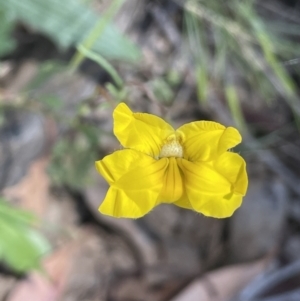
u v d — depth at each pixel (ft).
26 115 0.55
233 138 0.33
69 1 0.52
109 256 0.59
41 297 0.55
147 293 0.57
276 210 0.60
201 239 0.60
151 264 0.59
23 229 0.51
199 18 0.60
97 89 0.47
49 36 0.55
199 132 0.34
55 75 0.56
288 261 0.58
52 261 0.57
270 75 0.60
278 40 0.61
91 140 0.53
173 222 0.60
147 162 0.33
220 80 0.62
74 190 0.60
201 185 0.33
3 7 0.51
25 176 0.58
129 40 0.54
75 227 0.59
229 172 0.32
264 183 0.61
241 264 0.58
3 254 0.50
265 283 0.56
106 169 0.32
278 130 0.63
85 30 0.53
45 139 0.57
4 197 0.56
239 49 0.59
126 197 0.32
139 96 0.55
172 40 0.63
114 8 0.49
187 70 0.62
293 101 0.60
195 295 0.56
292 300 0.55
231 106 0.58
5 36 0.51
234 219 0.59
